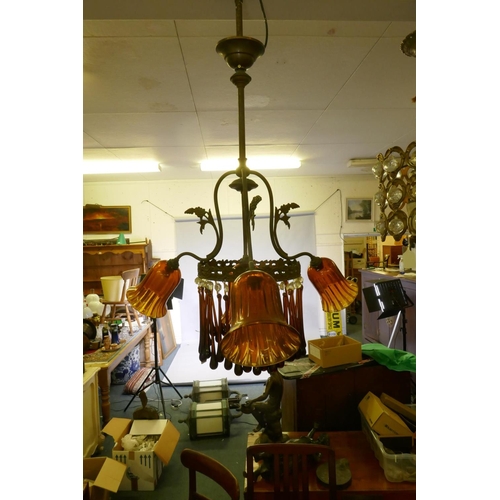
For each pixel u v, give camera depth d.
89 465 2.02
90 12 1.18
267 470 1.67
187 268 5.18
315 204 5.32
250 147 3.58
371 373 2.29
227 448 2.76
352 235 5.39
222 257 5.20
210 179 5.16
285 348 0.81
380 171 1.89
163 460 2.29
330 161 4.27
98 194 5.16
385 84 2.19
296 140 3.38
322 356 2.26
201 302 1.01
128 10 1.16
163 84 2.11
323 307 1.11
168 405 3.54
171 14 1.21
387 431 1.75
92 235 5.12
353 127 3.01
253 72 2.00
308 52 1.81
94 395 2.68
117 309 4.50
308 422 2.22
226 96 2.30
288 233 5.27
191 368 4.41
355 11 1.22
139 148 3.46
